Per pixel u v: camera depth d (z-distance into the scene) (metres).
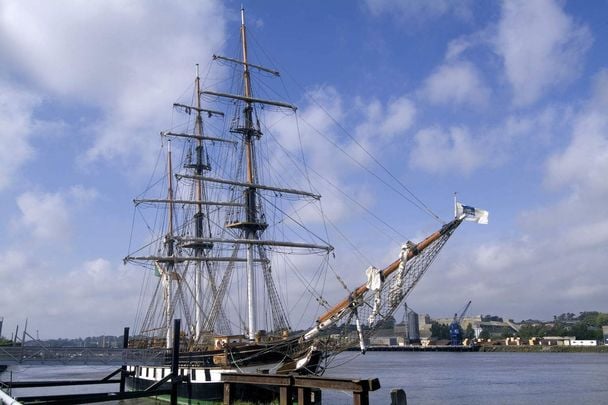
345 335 45.69
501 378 106.00
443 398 70.56
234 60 65.50
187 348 58.69
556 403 65.50
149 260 74.69
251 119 64.69
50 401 42.84
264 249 61.88
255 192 62.91
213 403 46.66
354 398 34.19
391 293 43.38
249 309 57.47
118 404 56.78
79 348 50.47
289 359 47.22
